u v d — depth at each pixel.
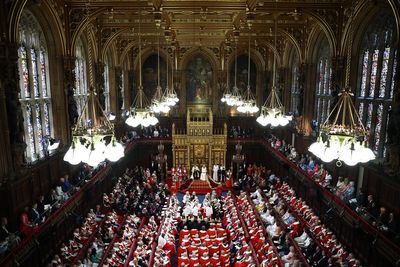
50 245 17.98
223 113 44.38
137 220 25.80
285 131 36.72
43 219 17.58
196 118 43.62
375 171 19.12
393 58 19.27
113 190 29.95
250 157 41.94
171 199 30.94
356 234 18.73
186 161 39.72
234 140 41.16
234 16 24.22
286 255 19.22
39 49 21.00
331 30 22.08
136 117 16.56
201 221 26.80
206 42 40.41
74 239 20.12
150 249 21.67
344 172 23.30
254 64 44.16
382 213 17.39
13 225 16.25
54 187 21.23
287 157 30.84
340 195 21.19
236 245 22.31
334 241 19.42
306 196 26.69
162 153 39.44
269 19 26.77
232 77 44.28
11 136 16.53
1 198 15.71
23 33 19.28
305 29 29.00
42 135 21.47
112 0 21.33
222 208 30.20
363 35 21.89
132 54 41.81
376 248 16.28
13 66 16.23
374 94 21.22
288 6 21.23
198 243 22.77
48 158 20.42
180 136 39.22
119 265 18.78
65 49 21.97
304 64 29.77
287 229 22.58
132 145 37.28
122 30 28.44
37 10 19.55
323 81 28.69
